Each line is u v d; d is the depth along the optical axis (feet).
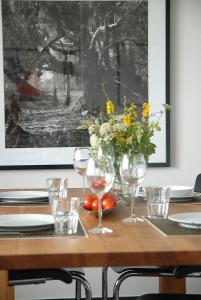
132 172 6.28
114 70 13.57
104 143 7.95
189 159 13.89
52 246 4.96
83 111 13.52
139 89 13.64
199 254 4.73
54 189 7.62
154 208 6.61
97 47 13.52
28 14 13.35
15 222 6.00
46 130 13.48
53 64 13.44
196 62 13.82
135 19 13.56
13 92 13.41
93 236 5.45
